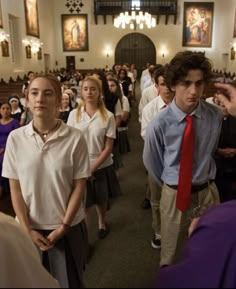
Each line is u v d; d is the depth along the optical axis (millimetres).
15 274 658
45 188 1438
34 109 1389
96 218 2924
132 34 18750
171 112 1453
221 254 540
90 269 2193
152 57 18938
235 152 2211
